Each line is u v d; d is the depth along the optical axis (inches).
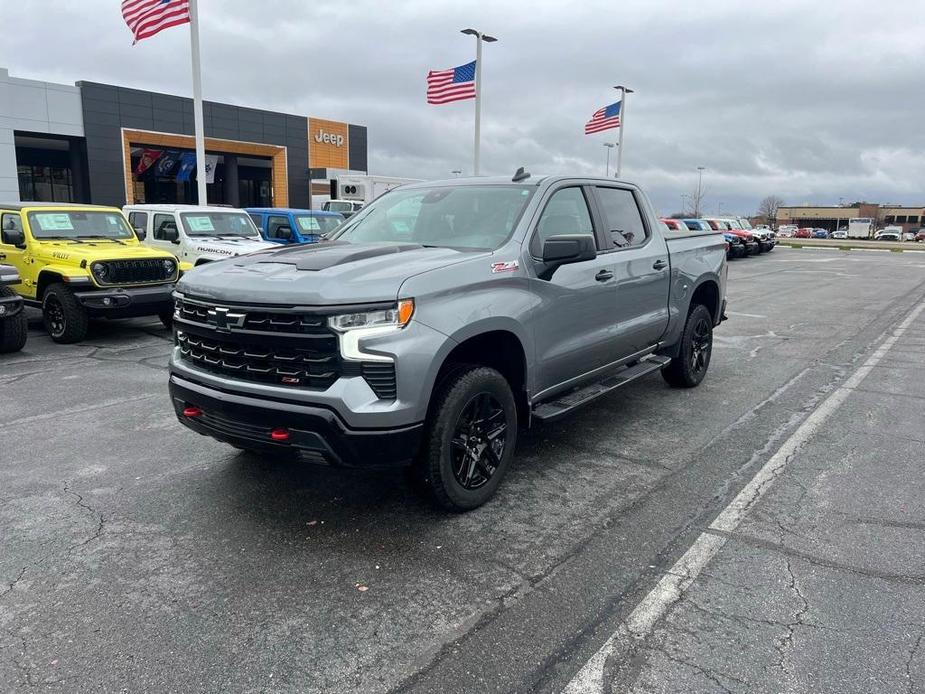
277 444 137.3
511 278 159.5
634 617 116.7
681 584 127.0
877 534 146.7
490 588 126.0
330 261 147.5
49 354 336.8
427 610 119.0
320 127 1429.6
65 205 410.3
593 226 198.5
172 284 384.5
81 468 184.2
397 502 162.4
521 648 108.8
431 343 136.8
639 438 209.8
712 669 103.3
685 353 257.1
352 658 106.4
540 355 169.5
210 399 144.2
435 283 140.5
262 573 131.1
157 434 212.5
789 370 302.8
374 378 132.2
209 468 183.9
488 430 157.8
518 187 183.8
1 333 326.3
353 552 138.9
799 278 812.6
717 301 275.4
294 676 102.4
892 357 331.3
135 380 283.0
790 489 170.9
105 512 157.2
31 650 108.0
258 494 166.9
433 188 200.2
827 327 427.8
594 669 103.6
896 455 194.7
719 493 168.6
